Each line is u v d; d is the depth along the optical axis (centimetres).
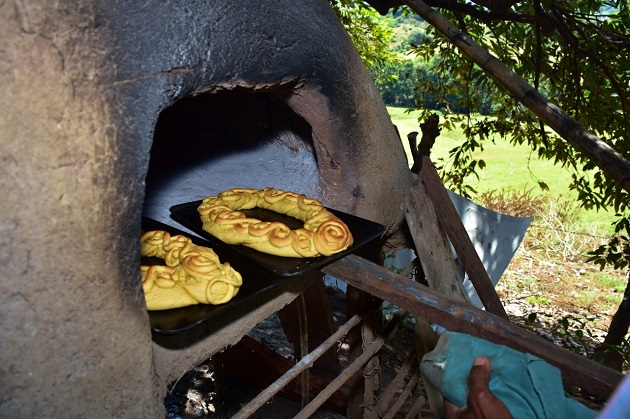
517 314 446
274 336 340
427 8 205
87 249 88
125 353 98
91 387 93
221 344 129
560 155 372
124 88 92
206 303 115
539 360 99
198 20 105
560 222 622
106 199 90
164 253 138
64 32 83
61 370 88
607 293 502
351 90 151
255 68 120
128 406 101
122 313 96
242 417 129
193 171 205
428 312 123
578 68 324
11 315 81
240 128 209
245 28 115
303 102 145
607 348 321
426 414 231
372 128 164
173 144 202
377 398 195
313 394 259
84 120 86
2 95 77
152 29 97
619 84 315
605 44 321
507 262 385
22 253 80
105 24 89
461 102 427
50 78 81
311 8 140
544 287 508
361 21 475
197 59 105
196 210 170
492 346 101
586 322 437
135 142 94
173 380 119
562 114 172
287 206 165
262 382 267
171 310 113
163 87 99
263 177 205
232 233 143
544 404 92
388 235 192
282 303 148
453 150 416
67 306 87
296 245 135
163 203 196
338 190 169
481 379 94
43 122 81
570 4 331
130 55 93
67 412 91
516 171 855
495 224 377
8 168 78
